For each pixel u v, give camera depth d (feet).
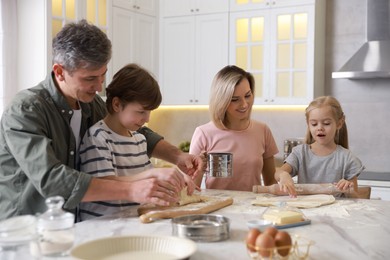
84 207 5.95
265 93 13.80
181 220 4.57
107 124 6.22
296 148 8.64
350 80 14.01
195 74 14.80
